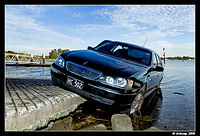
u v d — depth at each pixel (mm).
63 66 2393
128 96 1944
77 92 2154
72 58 2400
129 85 1985
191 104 3137
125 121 1765
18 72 9844
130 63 2617
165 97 3740
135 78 2088
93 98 2025
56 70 2428
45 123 1739
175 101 3361
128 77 1998
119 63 2410
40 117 1690
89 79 2062
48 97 2008
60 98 2018
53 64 2619
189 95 3977
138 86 2127
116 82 1966
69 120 1961
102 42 3684
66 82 2252
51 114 1851
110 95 1921
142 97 2480
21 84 3031
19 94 2084
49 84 3250
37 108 1643
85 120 2002
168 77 8008
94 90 1992
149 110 2693
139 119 2188
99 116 2176
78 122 1925
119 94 1897
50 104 1836
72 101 2240
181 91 4508
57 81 2424
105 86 1965
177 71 12000
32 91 2359
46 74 8688
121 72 2053
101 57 2535
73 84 2164
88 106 2506
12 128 1388
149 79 2658
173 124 2094
